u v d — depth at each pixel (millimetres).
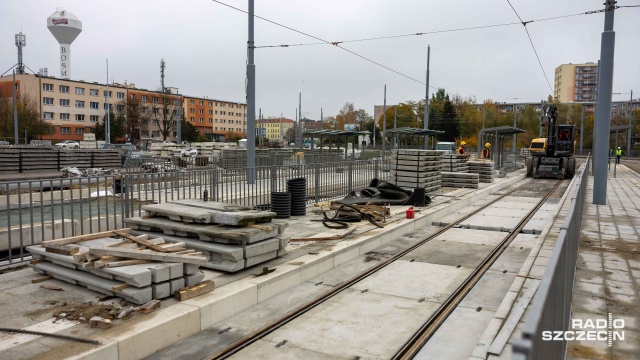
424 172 18891
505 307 6262
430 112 79250
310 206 14484
